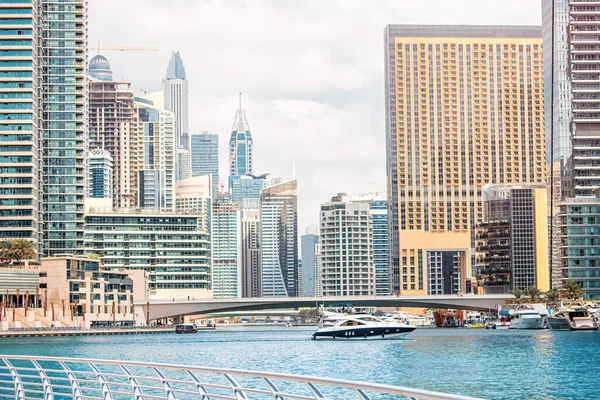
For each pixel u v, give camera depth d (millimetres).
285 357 177375
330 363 156750
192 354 192875
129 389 88938
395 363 152875
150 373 113438
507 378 120000
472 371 132625
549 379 117875
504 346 199375
